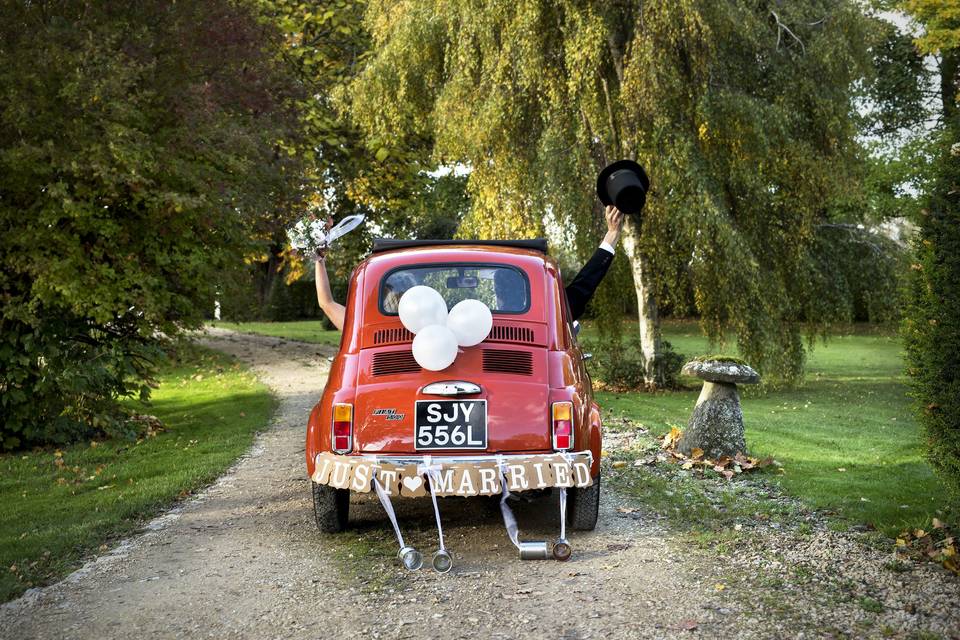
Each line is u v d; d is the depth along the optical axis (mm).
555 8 14328
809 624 3684
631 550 4934
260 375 18031
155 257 10188
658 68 13703
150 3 9750
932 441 4812
